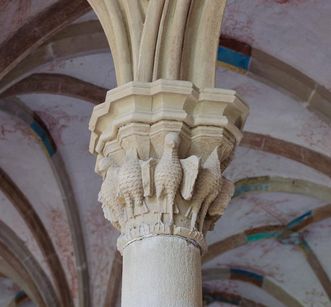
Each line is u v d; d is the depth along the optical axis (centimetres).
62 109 1395
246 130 1394
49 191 1519
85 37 1216
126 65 675
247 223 1659
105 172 642
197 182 614
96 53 1246
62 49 1215
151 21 672
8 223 1557
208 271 1773
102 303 1548
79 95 1340
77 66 1298
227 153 645
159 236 601
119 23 686
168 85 627
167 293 577
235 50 1258
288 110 1343
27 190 1527
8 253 1563
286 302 1789
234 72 1294
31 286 1570
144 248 598
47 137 1445
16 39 1147
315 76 1260
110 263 1552
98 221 1538
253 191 1535
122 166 615
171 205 605
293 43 1240
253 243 1703
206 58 677
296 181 1495
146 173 607
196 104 636
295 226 1658
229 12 1217
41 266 1556
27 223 1541
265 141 1397
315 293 1761
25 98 1366
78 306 1541
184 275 588
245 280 1794
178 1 672
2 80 1194
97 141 662
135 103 630
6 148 1463
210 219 636
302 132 1370
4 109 1368
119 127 633
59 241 1548
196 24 681
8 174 1515
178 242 600
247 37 1249
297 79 1263
